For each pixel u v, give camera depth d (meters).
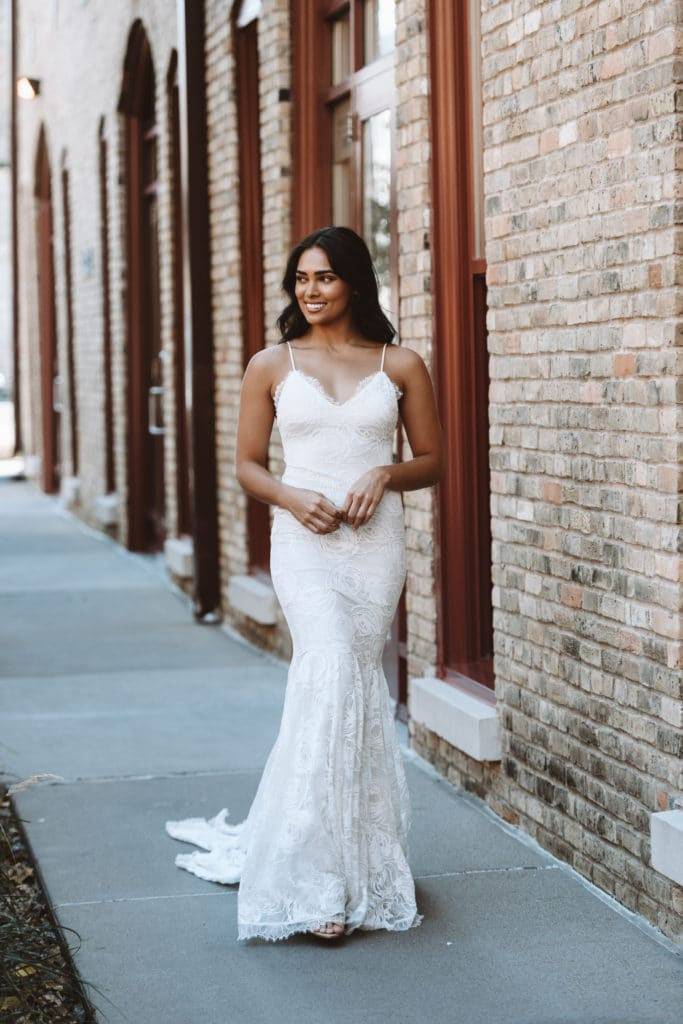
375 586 4.47
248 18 9.06
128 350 14.03
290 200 8.50
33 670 8.84
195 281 10.14
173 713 7.61
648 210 4.22
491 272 5.36
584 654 4.78
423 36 6.16
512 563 5.32
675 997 3.94
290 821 4.27
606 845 4.72
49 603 11.38
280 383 4.58
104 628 10.26
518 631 5.30
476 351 6.11
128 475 14.16
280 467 8.53
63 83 16.77
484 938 4.38
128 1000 4.00
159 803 5.90
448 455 6.21
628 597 4.47
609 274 4.47
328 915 4.27
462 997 3.96
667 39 4.08
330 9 8.11
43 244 19.70
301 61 8.36
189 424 10.33
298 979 4.11
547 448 4.98
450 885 4.84
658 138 4.16
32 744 6.97
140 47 13.03
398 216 6.52
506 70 5.16
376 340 4.68
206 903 4.73
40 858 5.21
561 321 4.82
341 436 4.50
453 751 6.06
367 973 4.14
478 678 6.11
